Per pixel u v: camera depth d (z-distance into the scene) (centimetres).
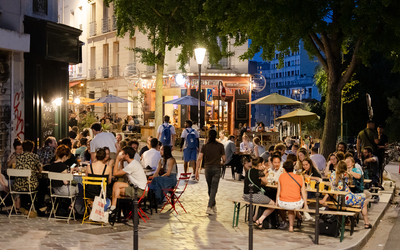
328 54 1404
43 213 904
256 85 2973
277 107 10556
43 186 904
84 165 1065
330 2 1287
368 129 1418
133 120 2895
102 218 800
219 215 959
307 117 1903
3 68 1186
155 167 1056
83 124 2562
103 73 3600
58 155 902
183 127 2948
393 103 2992
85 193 824
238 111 3012
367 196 968
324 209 880
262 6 1284
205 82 2884
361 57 1280
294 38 1351
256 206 915
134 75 2998
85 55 3856
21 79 1244
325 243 743
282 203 822
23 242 670
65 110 1415
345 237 797
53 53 1298
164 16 1853
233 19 1416
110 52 3531
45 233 734
